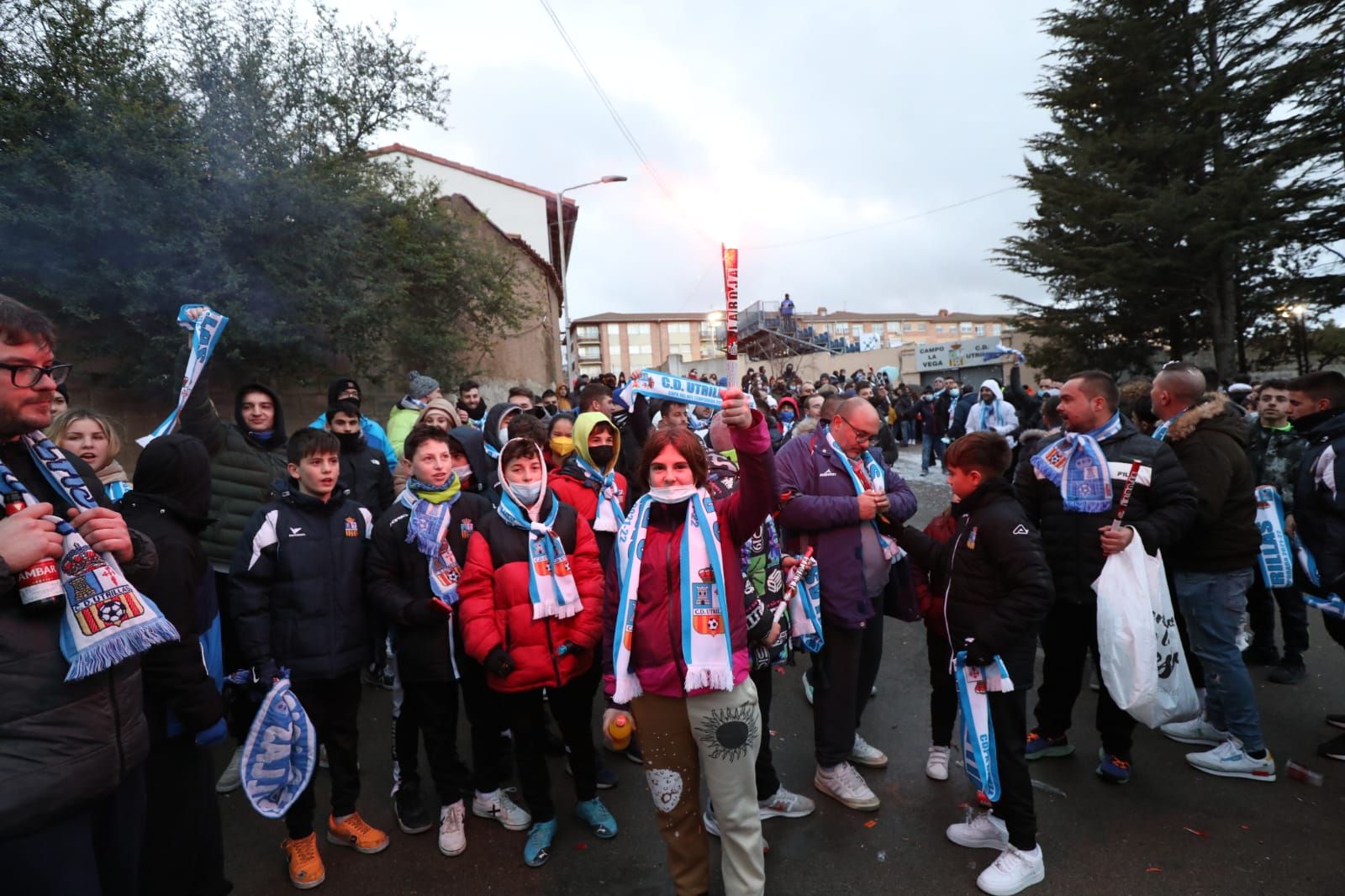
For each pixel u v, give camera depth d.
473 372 13.80
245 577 2.57
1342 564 3.06
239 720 2.63
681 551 2.13
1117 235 19.14
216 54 8.30
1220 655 3.07
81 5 7.00
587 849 2.73
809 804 2.89
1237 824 2.72
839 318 68.62
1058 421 5.00
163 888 1.96
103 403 7.86
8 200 6.59
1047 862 2.52
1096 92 19.58
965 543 2.60
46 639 1.38
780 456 3.01
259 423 3.67
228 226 7.98
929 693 4.12
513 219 21.08
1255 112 17.42
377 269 10.18
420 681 2.72
